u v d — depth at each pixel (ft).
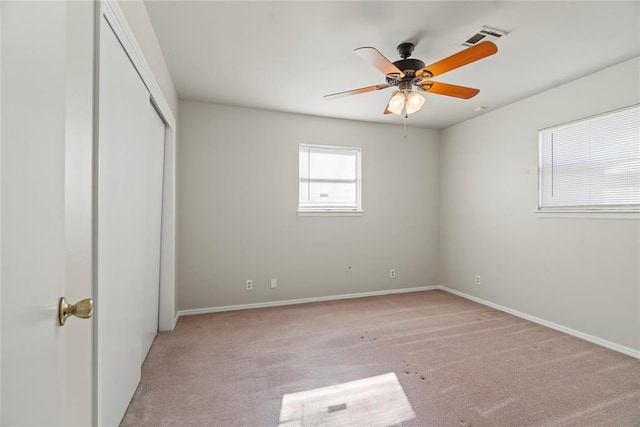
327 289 13.14
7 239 1.45
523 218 10.94
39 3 1.75
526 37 7.09
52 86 1.94
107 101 3.98
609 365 7.39
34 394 1.73
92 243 3.55
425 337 9.09
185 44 7.45
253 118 11.98
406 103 7.43
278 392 6.27
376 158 13.97
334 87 9.98
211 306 11.45
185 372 7.01
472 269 13.15
